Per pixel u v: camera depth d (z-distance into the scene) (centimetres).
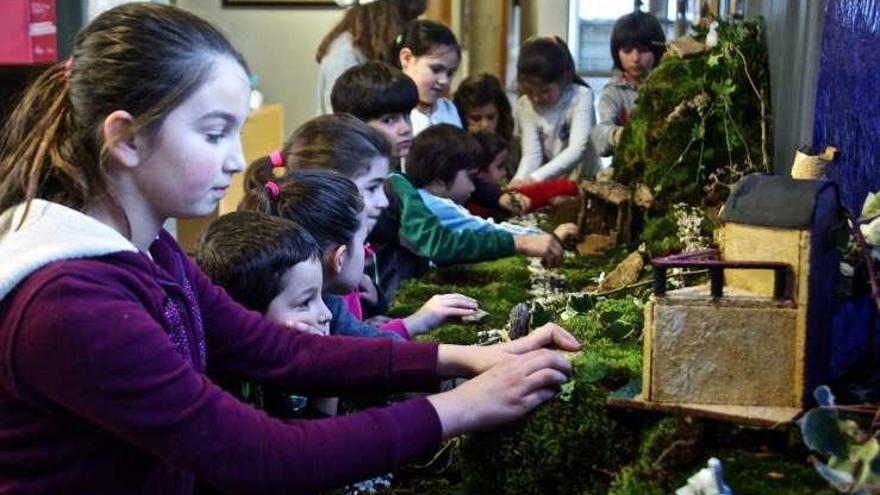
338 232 190
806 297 125
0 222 119
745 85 246
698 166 249
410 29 360
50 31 329
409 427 125
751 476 123
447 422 128
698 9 341
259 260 165
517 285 242
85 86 118
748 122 247
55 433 115
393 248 264
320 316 173
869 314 141
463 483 142
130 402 111
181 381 114
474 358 148
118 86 116
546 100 399
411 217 260
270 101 609
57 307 110
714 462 115
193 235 486
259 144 523
